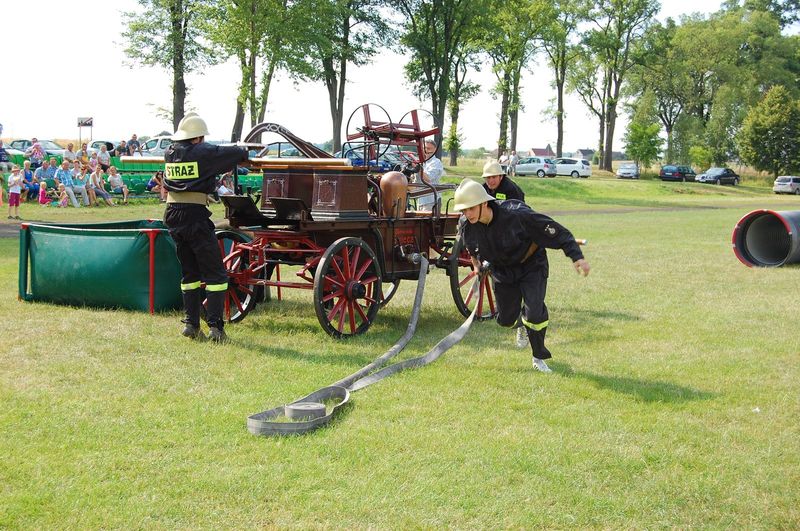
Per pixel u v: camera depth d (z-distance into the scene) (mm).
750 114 68188
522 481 4109
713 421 5105
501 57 55844
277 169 7566
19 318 7766
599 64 65250
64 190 23625
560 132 66188
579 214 30469
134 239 8117
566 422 5023
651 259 14438
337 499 3840
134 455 4320
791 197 52688
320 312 7055
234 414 5012
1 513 3613
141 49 36500
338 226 7273
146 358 6340
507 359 6680
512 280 6277
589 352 6977
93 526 3539
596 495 3957
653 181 58000
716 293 10430
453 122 55219
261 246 7770
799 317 8688
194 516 3652
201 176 6754
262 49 34000
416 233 8289
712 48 69875
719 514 3787
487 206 5980
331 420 4961
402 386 5770
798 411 5320
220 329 7035
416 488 3975
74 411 4984
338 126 47219
